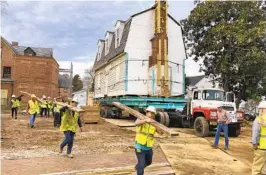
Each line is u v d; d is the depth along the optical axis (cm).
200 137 1487
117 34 2464
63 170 761
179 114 1848
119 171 773
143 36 2192
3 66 4512
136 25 2177
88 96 4338
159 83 2088
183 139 1391
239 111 1617
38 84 4619
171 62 2242
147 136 645
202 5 2747
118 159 912
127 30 2200
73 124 917
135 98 1975
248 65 2497
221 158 1016
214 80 2964
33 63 4609
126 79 2114
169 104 2006
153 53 2147
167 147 1146
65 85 6038
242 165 931
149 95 2044
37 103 1720
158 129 629
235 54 2556
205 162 944
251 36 2414
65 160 877
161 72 2103
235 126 1612
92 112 2008
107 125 1914
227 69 2611
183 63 2325
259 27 2430
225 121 1201
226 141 1195
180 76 2294
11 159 873
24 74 4562
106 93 2684
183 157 988
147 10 2208
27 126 1738
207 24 2770
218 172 842
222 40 2586
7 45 4528
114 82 2417
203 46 2788
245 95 2942
